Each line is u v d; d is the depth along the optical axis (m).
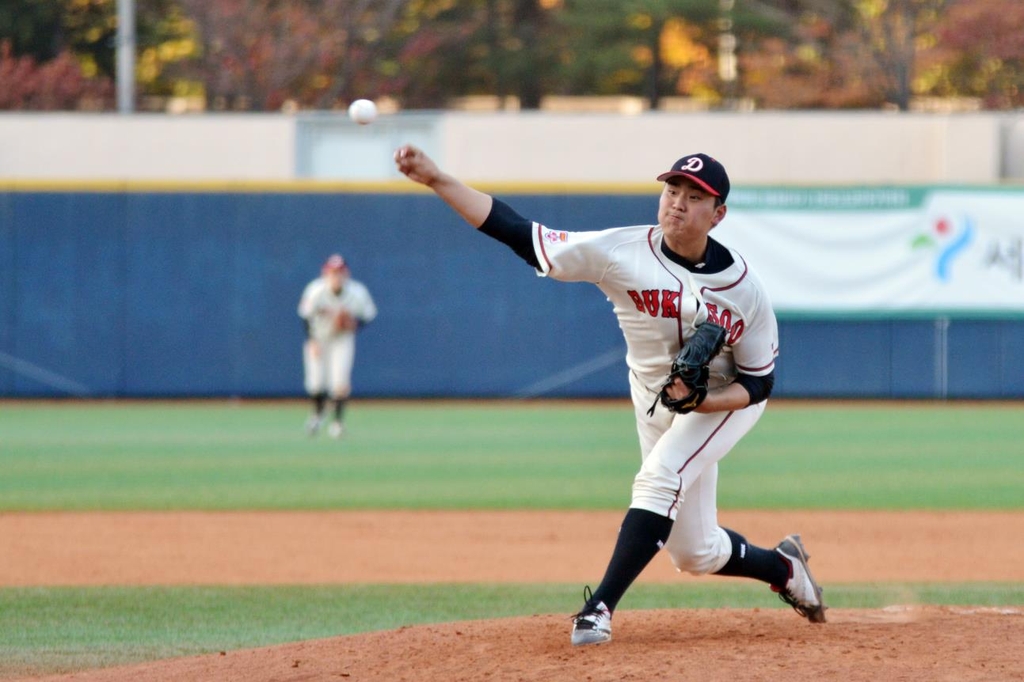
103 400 71.00
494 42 135.75
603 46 131.12
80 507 35.31
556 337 71.00
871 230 70.38
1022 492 38.84
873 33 116.31
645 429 16.92
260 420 61.62
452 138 81.69
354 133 83.38
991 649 15.43
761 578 17.69
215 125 82.31
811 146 80.06
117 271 70.38
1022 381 70.31
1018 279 70.12
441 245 70.81
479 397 71.25
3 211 70.00
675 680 13.96
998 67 117.25
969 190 69.94
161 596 23.95
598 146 80.94
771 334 16.09
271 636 20.38
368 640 17.33
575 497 37.56
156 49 133.38
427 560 28.19
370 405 70.31
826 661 14.70
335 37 121.56
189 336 70.69
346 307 53.81
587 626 15.79
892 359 70.81
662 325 15.74
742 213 70.69
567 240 15.55
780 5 128.25
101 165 82.12
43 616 22.00
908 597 23.41
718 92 135.25
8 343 70.56
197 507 35.44
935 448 50.56
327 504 36.06
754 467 45.06
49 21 128.00
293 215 70.62
